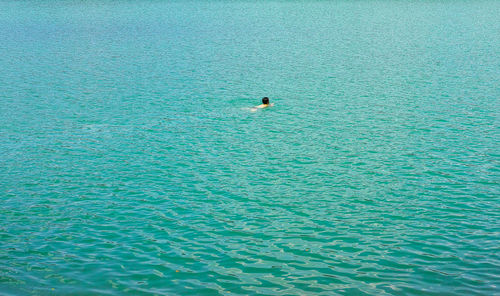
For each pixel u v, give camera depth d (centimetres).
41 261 1705
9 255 1747
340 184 2419
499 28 8712
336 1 16312
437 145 2966
